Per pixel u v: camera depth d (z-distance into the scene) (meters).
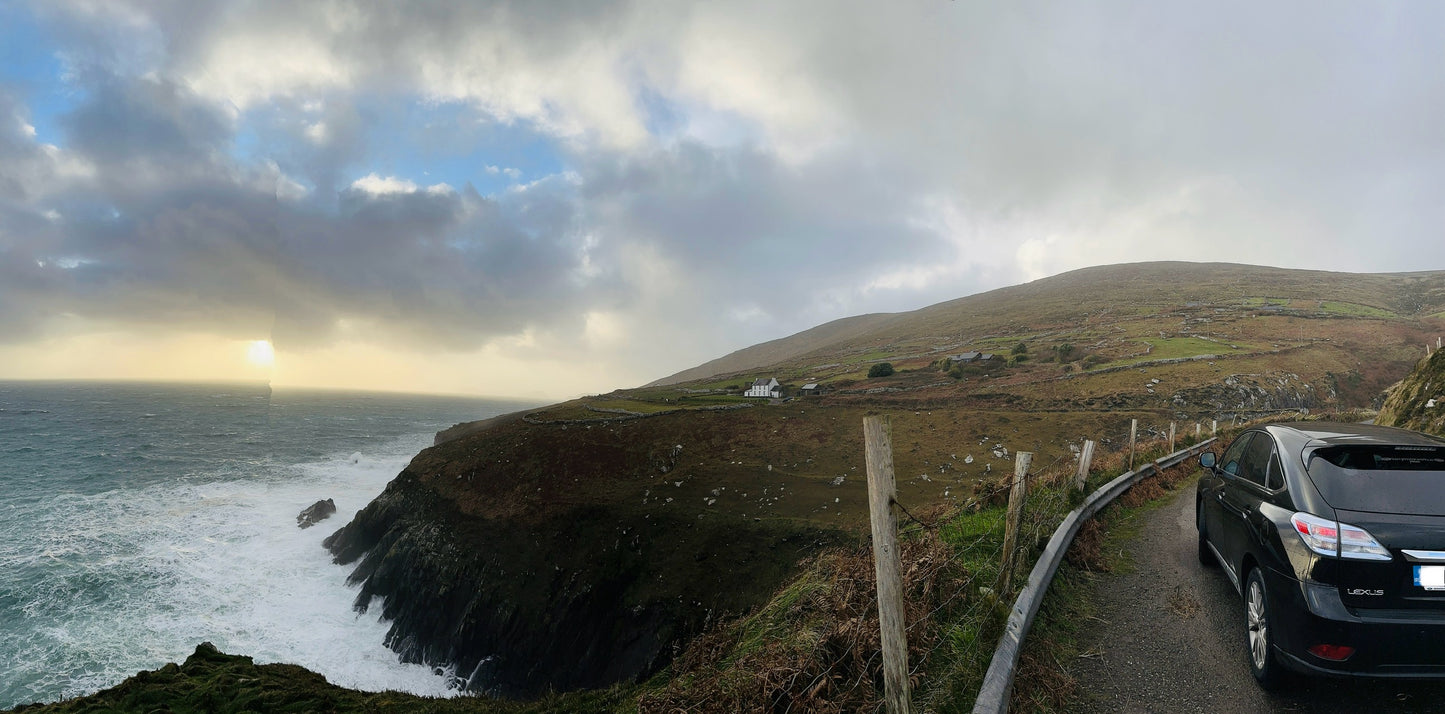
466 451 67.25
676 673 7.34
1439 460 4.70
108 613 32.38
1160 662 5.36
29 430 113.00
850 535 39.94
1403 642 3.98
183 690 8.95
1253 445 6.33
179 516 54.66
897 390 93.56
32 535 45.59
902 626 3.17
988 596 5.61
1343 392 79.06
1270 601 4.68
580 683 36.03
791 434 67.81
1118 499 12.00
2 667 26.36
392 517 53.66
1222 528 6.55
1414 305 144.75
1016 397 77.44
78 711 8.18
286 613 37.41
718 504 48.62
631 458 61.78
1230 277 198.62
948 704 4.27
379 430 155.25
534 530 47.97
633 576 40.88
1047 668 5.05
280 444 112.06
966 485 50.94
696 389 121.81
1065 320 157.00
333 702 9.11
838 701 4.30
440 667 37.41
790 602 7.23
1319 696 4.63
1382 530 4.17
